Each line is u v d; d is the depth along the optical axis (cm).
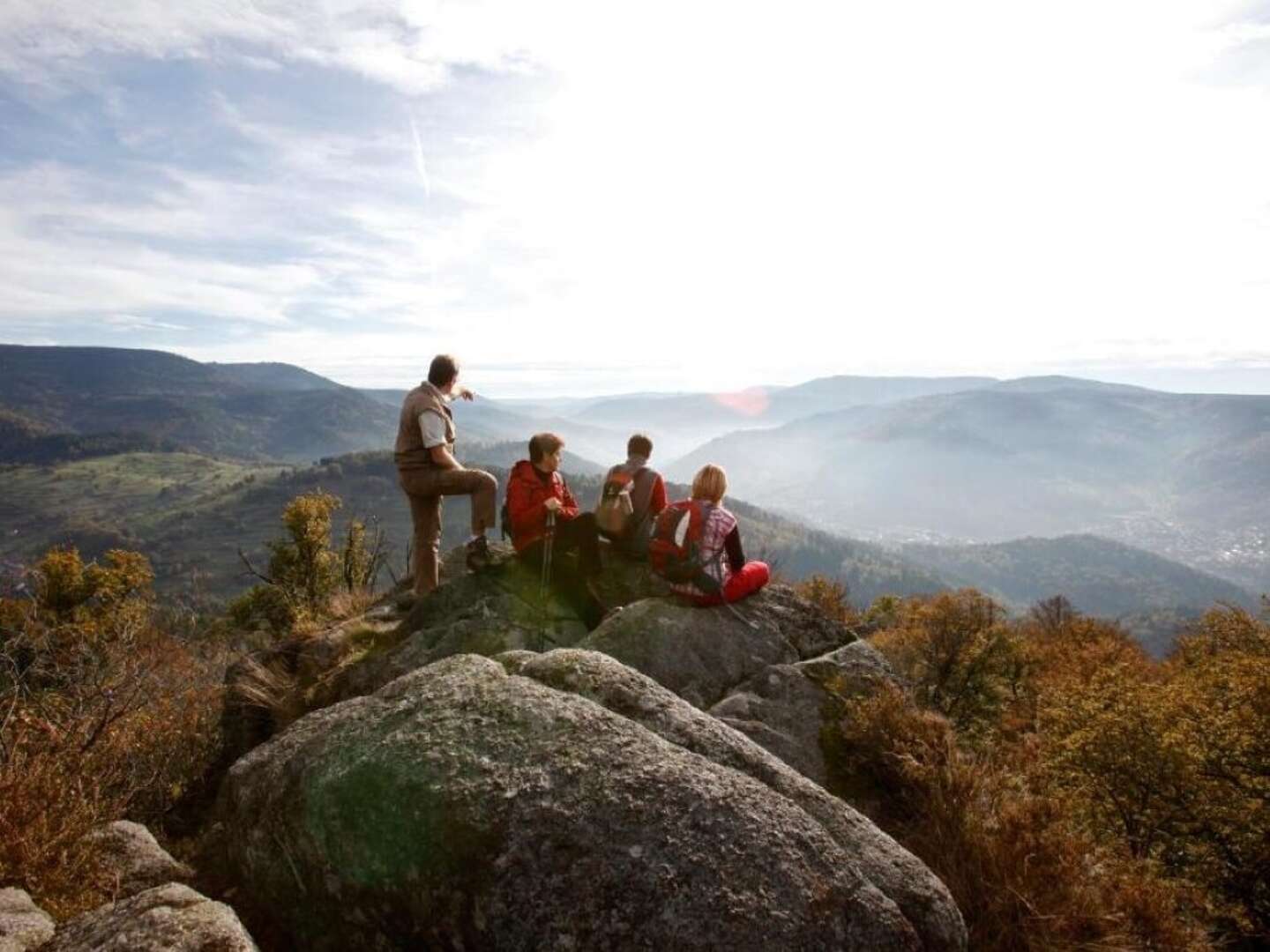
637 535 773
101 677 529
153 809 581
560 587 682
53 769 404
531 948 248
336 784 306
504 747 303
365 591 1115
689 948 245
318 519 1986
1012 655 1808
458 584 758
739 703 543
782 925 254
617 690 363
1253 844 1161
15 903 287
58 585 2091
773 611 682
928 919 303
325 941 299
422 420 741
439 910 264
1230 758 1224
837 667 594
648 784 285
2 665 489
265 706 714
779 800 305
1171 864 1218
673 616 614
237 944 242
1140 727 1273
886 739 503
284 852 315
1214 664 1598
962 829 439
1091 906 410
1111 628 3150
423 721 326
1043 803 456
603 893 253
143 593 1605
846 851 311
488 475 752
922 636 1795
